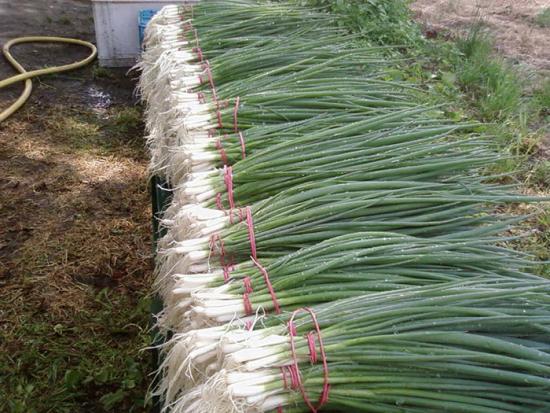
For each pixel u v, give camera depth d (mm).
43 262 2711
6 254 2746
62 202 3158
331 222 1574
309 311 1262
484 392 1154
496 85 3861
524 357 1172
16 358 2209
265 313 1355
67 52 5285
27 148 3652
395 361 1149
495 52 4762
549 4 6336
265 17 2996
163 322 1622
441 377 1157
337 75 2473
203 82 2486
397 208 1604
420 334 1172
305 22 3049
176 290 1464
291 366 1173
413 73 3850
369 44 3850
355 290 1363
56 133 3875
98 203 3178
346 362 1161
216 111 2209
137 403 2064
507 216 1704
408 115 2021
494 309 1241
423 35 4891
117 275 2686
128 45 4758
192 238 1643
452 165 1769
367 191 1640
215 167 1960
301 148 1844
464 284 1312
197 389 1263
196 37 2916
